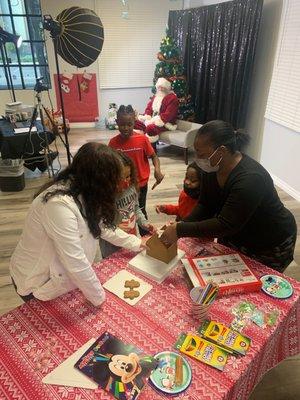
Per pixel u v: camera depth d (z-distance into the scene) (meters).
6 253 2.55
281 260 1.46
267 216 1.32
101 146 1.00
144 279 1.23
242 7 3.66
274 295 1.15
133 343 0.96
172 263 1.28
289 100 3.26
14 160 3.49
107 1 5.10
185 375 0.87
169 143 4.38
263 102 3.77
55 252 1.07
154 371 0.88
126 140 2.09
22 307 1.09
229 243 1.51
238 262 1.29
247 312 1.08
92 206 1.02
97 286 1.05
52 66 5.33
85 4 5.05
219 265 1.27
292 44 3.14
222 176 1.25
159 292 1.16
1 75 5.29
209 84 4.50
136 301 1.12
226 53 4.04
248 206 1.14
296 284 1.20
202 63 4.52
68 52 2.55
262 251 1.42
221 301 1.13
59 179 1.04
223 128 1.15
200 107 4.78
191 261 1.29
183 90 4.55
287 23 3.20
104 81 5.66
